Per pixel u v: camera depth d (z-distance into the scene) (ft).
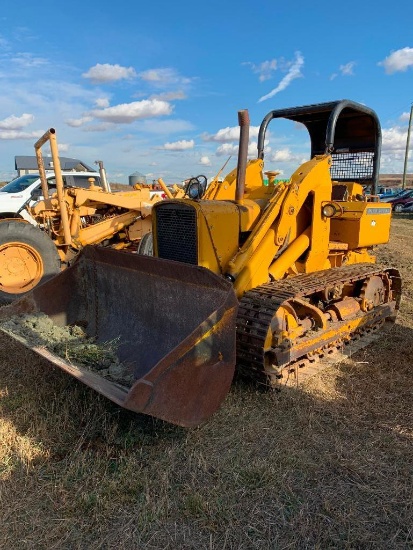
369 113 16.83
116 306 13.28
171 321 11.73
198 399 9.21
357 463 9.58
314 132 19.25
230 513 8.10
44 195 24.08
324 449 10.10
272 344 12.01
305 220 15.39
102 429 10.45
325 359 14.39
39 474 9.09
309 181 14.55
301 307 13.62
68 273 13.82
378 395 12.59
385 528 7.92
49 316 13.44
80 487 8.65
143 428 10.58
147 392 8.31
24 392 12.32
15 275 21.43
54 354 11.16
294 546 7.51
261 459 9.63
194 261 12.86
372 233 17.39
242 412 11.43
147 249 24.30
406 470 9.41
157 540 7.59
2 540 7.54
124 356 12.19
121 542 7.52
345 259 17.72
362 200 17.61
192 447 9.96
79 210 24.20
